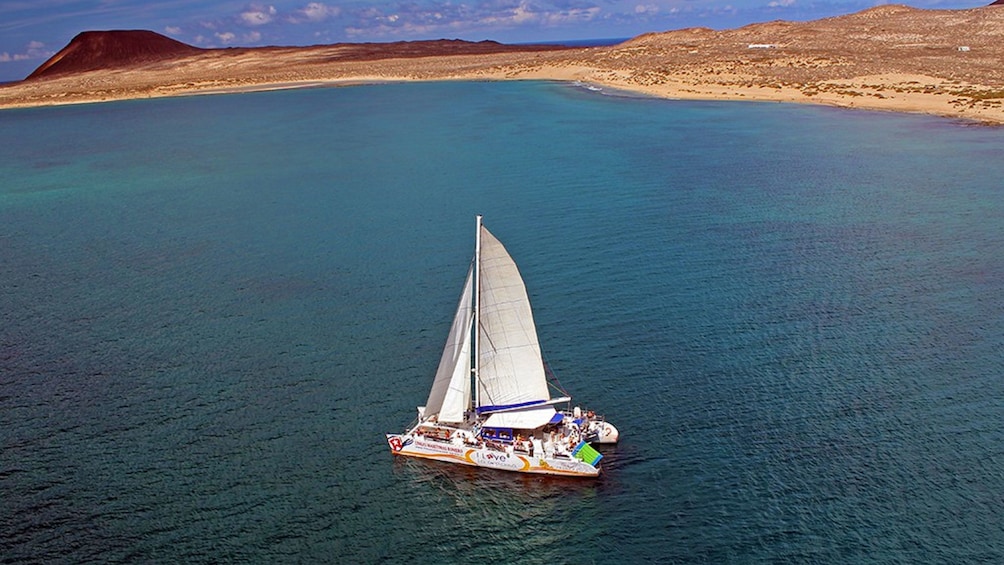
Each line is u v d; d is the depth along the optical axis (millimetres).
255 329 59969
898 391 47781
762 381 49688
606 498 40188
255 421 47406
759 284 64875
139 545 37438
